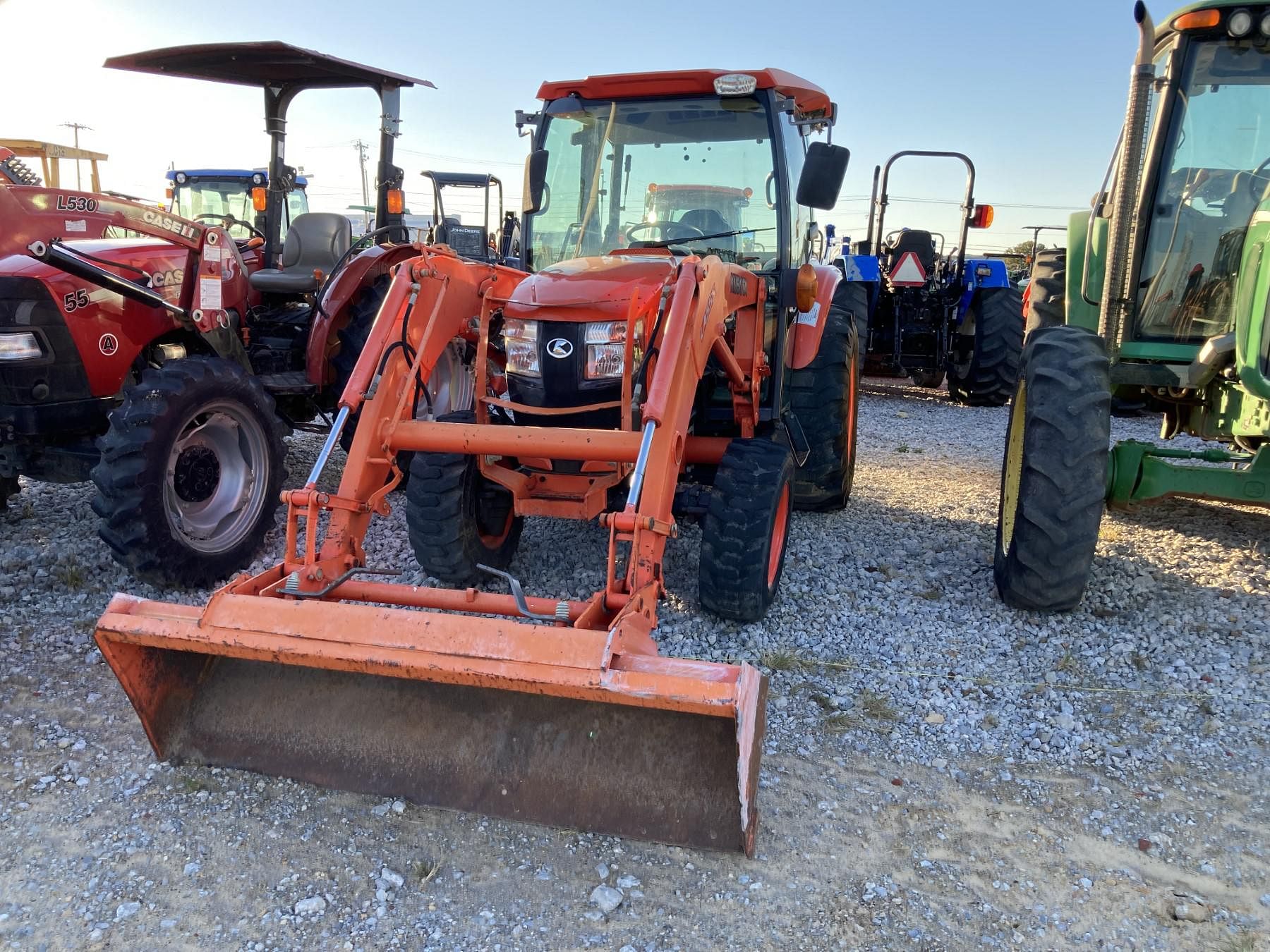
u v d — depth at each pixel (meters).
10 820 2.49
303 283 5.74
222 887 2.28
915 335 10.62
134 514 3.90
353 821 2.54
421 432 3.32
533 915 2.22
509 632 2.30
